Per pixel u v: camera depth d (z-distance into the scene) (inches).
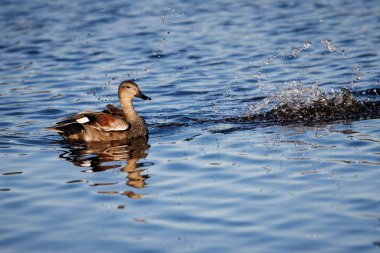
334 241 379.2
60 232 406.0
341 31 1049.5
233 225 405.4
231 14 1222.9
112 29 1149.1
